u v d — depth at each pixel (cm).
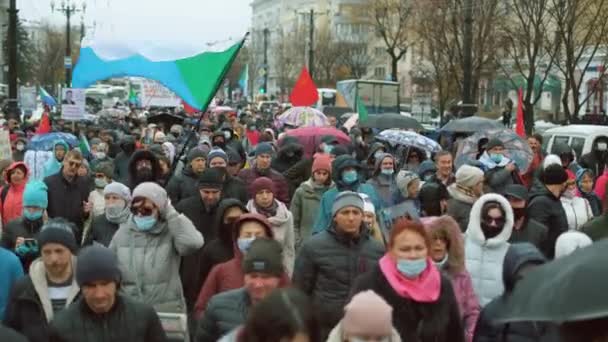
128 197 898
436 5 4709
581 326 263
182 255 802
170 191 1223
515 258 584
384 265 630
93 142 2019
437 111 5866
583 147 2420
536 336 581
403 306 618
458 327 639
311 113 2600
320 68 9119
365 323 456
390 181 1289
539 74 5169
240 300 599
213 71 1437
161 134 1911
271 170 1315
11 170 1166
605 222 874
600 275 264
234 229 731
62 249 654
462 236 744
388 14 6975
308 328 333
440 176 1336
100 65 1497
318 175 1130
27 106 4172
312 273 740
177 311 786
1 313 718
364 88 5531
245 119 3838
